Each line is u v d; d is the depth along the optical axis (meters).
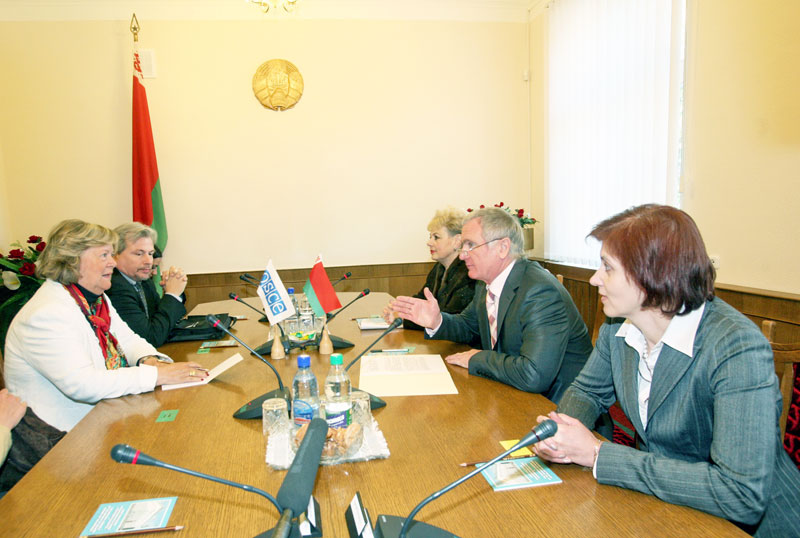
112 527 0.77
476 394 1.32
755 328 0.90
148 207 3.70
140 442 1.08
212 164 3.96
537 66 4.13
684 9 2.62
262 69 3.90
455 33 4.16
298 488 0.66
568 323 1.45
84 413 1.54
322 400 1.18
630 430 2.23
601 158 3.34
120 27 3.79
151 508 0.81
